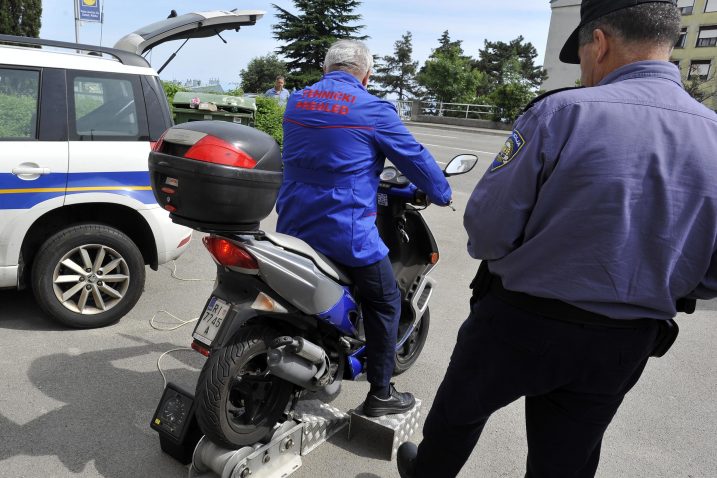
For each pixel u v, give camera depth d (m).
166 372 3.58
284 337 2.46
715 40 39.09
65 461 2.70
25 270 3.95
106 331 4.08
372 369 2.93
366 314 2.89
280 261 2.42
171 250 4.35
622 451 3.19
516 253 1.74
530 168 1.65
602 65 1.77
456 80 39.25
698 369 4.31
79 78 3.92
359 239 2.68
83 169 3.89
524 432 3.32
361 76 2.81
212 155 2.18
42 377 3.40
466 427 2.05
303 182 2.70
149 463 2.73
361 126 2.59
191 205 2.26
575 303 1.65
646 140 1.56
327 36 48.91
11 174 3.66
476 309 1.96
